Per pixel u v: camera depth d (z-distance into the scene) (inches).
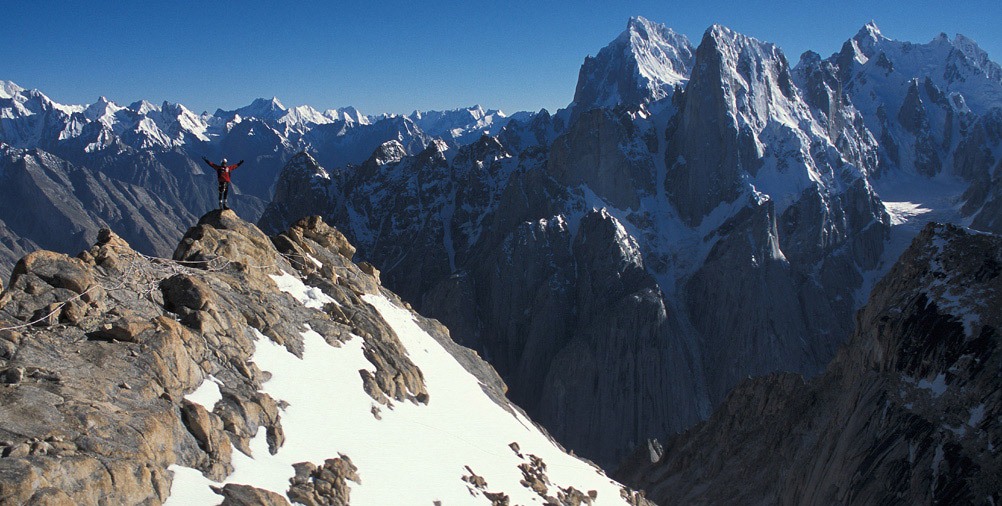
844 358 3230.8
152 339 1238.3
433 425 1820.9
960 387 2490.2
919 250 3026.6
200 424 1159.6
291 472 1253.7
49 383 1042.1
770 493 3046.3
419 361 2182.6
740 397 3629.4
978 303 2652.6
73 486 904.9
